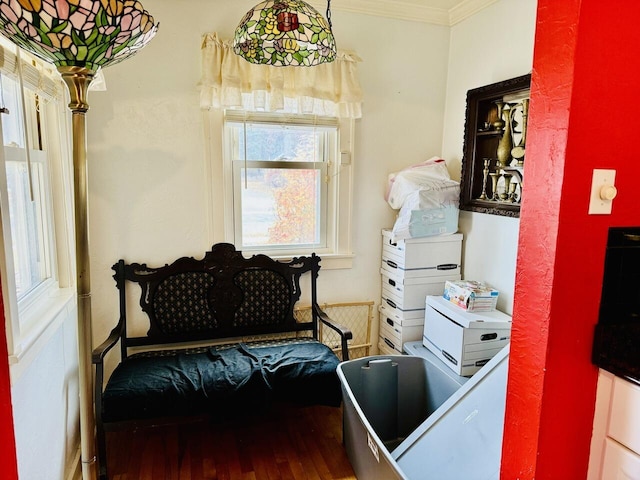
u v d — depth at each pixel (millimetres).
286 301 2537
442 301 2402
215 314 2430
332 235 2758
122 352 2303
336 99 2473
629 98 1043
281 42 1646
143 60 2262
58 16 1076
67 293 1903
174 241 2434
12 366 1240
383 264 2803
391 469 1441
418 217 2463
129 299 2391
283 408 1998
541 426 1107
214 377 1941
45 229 1846
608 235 1082
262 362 2084
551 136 1043
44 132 1824
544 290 1077
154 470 1928
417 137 2799
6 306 1207
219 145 2414
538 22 1074
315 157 2666
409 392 2197
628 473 1056
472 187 2477
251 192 2572
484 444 1435
